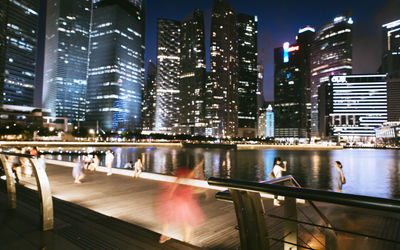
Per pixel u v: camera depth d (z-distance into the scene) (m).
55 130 161.12
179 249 3.87
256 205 2.12
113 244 4.02
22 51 193.00
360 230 5.47
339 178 10.43
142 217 6.30
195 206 7.31
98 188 10.05
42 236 4.27
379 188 37.69
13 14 186.38
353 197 1.58
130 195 8.81
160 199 8.20
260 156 110.25
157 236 4.45
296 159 98.06
